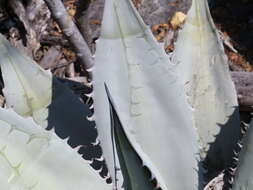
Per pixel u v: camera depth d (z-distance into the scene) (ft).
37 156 3.14
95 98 3.27
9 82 3.47
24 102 3.51
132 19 3.17
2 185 3.09
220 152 3.65
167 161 3.34
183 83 3.38
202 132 3.62
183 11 5.45
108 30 3.19
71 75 5.05
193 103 3.59
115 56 3.23
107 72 3.25
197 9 3.50
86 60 4.07
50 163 3.17
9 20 5.31
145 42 3.20
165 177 3.35
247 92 4.26
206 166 3.66
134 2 5.61
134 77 3.26
